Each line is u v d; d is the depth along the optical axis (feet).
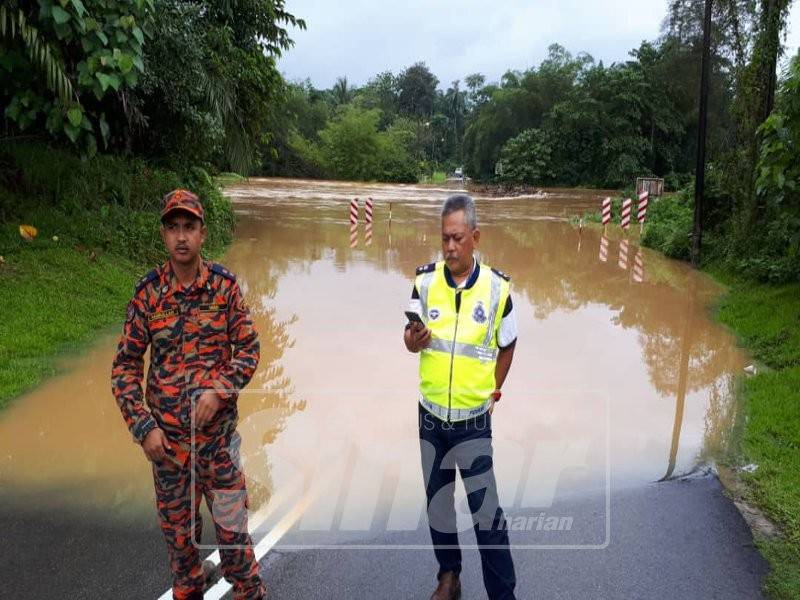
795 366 22.08
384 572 11.09
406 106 301.63
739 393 20.77
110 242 31.91
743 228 40.24
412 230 61.57
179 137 41.22
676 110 159.12
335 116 203.72
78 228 31.14
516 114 185.16
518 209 94.07
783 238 35.55
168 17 33.55
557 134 166.81
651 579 11.05
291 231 57.47
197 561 9.56
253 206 82.02
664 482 14.61
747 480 14.73
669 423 18.20
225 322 8.95
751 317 29.14
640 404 19.65
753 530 12.64
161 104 38.06
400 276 38.22
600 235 62.80
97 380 19.90
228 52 42.34
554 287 37.45
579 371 22.66
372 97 250.37
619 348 25.63
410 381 20.47
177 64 35.12
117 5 25.57
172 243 8.55
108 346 23.00
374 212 79.71
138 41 26.03
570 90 173.47
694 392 20.86
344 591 10.59
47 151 32.94
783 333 25.80
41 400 18.33
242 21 45.75
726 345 26.35
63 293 26.13
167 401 8.75
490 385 9.95
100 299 27.04
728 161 43.75
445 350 9.83
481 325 9.75
